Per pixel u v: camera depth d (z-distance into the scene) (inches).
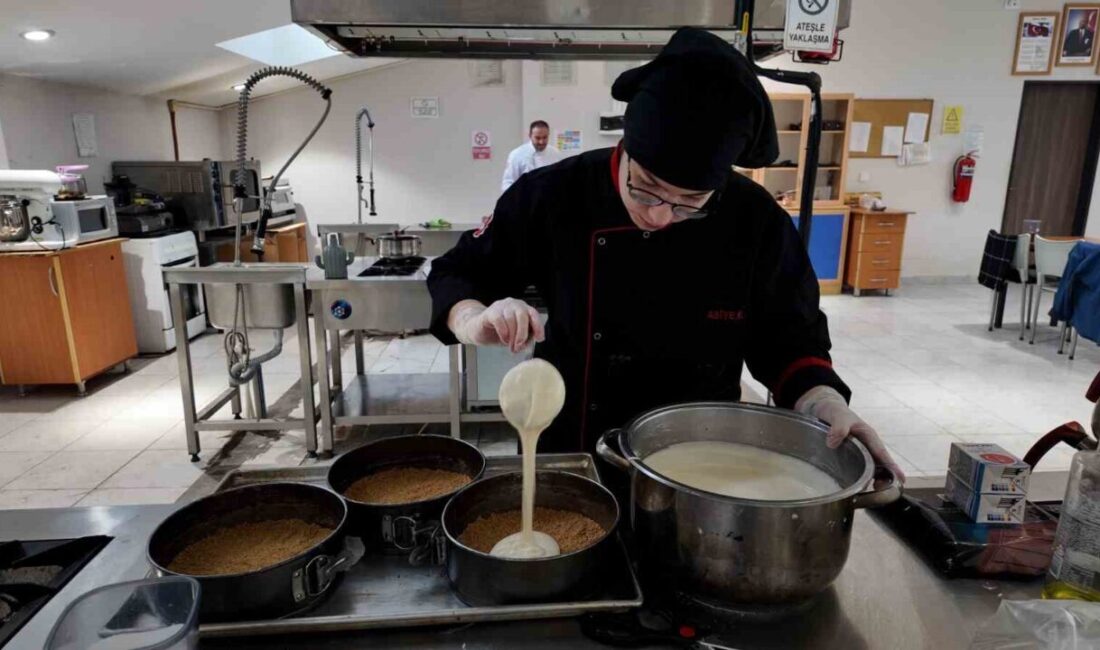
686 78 28.4
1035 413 132.3
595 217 41.2
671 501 27.2
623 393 44.2
